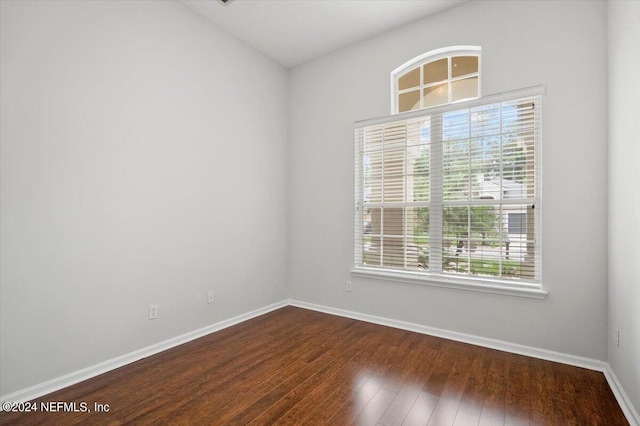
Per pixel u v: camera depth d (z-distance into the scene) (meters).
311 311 3.94
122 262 2.56
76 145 2.29
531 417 1.87
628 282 1.93
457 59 3.16
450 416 1.88
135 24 2.64
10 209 2.01
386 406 1.98
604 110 2.40
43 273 2.14
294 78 4.20
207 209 3.22
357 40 3.61
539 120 2.67
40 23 2.12
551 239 2.60
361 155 3.66
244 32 3.45
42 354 2.13
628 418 1.84
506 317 2.78
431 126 3.20
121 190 2.55
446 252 3.12
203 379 2.31
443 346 2.88
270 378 2.32
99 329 2.42
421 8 3.05
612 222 2.25
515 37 2.74
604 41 2.41
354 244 3.68
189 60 3.06
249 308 3.68
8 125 1.99
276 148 4.07
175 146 2.94
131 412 1.92
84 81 2.34
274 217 4.04
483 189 2.92
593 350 2.44
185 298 3.02
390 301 3.42
